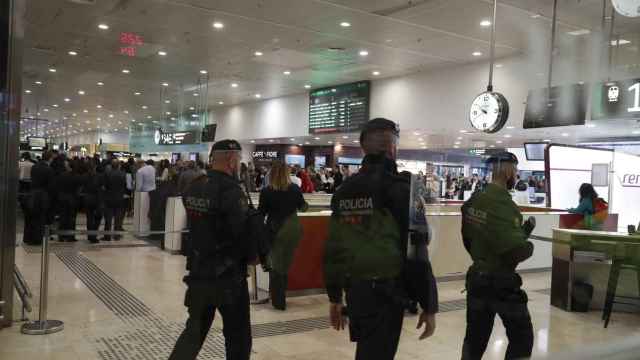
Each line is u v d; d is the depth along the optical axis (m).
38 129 40.09
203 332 2.81
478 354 2.88
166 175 12.28
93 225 9.64
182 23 10.69
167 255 8.13
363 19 9.89
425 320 2.12
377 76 15.52
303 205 5.21
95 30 11.52
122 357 3.69
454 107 13.67
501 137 16.17
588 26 9.43
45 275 4.34
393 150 2.19
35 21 10.95
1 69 4.20
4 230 4.29
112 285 5.97
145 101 23.23
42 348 3.84
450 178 20.64
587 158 10.58
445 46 11.62
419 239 2.09
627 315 4.88
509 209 2.77
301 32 10.98
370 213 2.09
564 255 5.54
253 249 2.77
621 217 10.87
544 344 4.25
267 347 4.03
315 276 5.93
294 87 18.12
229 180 2.77
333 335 4.39
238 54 13.31
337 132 17.33
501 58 12.45
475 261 2.91
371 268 2.07
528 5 8.55
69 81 18.53
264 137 21.81
